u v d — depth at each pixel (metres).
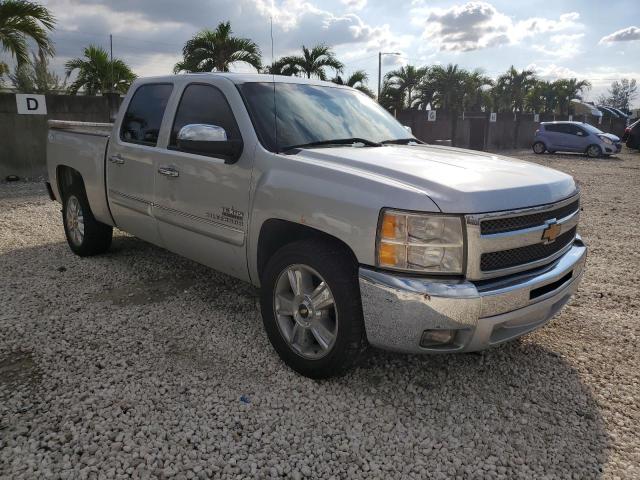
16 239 6.39
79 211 5.57
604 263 5.92
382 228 2.77
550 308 3.24
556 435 2.83
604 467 2.59
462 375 3.40
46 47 12.68
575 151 22.69
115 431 2.71
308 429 2.79
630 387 3.31
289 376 3.28
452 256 2.71
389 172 2.98
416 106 31.98
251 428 2.78
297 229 3.29
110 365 3.35
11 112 11.60
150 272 5.15
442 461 2.60
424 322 2.71
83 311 4.18
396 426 2.85
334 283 2.96
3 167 11.72
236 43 16.53
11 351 3.52
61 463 2.47
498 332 2.92
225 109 3.79
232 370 3.34
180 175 4.00
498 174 3.09
